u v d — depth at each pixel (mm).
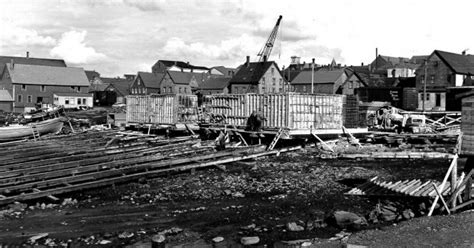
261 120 31594
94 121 53750
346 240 12016
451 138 33188
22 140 36969
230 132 33562
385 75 98250
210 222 14188
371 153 26938
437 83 69625
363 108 50562
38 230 13234
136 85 111812
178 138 35469
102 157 24688
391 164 25047
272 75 88875
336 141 32344
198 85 106062
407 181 18203
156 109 42062
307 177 21344
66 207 15867
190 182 20062
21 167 22891
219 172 22594
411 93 67375
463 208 15180
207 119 37312
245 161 25891
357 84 82562
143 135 37938
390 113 46094
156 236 12359
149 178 20578
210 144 31219
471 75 68500
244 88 89188
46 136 39250
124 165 22797
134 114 45594
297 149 30250
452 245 11391
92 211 15344
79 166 22312
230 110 34750
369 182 19031
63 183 18797
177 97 39531
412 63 107562
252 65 91188
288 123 30047
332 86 89062
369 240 11953
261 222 14203
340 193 18047
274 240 12500
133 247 11898
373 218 14281
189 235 12906
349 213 14039
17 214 14891
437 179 20141
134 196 17500
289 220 14414
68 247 11898
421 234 12320
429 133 36250
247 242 12227
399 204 15883
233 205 16281
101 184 18672
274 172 22641
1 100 79750
